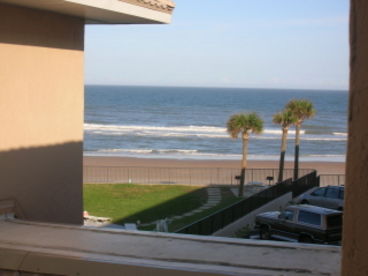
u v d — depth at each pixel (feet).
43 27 20.43
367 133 6.29
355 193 6.52
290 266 12.23
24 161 19.99
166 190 78.89
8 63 19.07
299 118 93.20
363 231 6.40
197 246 14.03
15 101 19.45
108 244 14.43
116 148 177.88
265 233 49.14
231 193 79.10
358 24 6.38
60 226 16.88
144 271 12.14
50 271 13.11
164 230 48.80
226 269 11.99
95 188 78.59
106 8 19.30
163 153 165.68
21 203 19.80
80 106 22.62
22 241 14.88
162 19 22.27
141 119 304.91
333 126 273.95
